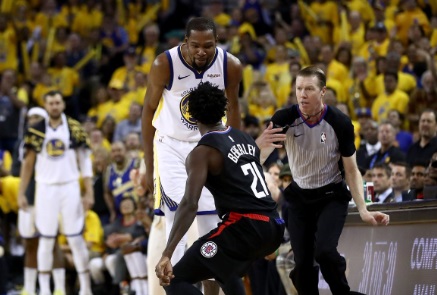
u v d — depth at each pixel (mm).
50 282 23047
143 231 21188
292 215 12750
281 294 16938
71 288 22812
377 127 20641
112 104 29078
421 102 22828
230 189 10602
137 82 29172
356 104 24969
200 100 10836
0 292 21188
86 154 21266
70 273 22734
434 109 22578
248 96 25656
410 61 25594
